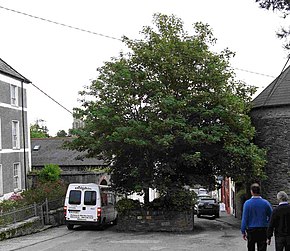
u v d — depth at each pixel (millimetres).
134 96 21609
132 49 22219
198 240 17172
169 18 22578
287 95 25297
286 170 25125
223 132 21156
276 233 9562
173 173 21391
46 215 23188
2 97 29812
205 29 22594
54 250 14969
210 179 23078
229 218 34938
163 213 21203
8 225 19047
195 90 21641
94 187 22125
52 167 32594
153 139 20016
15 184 31531
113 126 21016
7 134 30391
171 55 21500
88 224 21750
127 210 21438
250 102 24250
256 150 21984
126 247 15445
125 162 22484
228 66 22141
